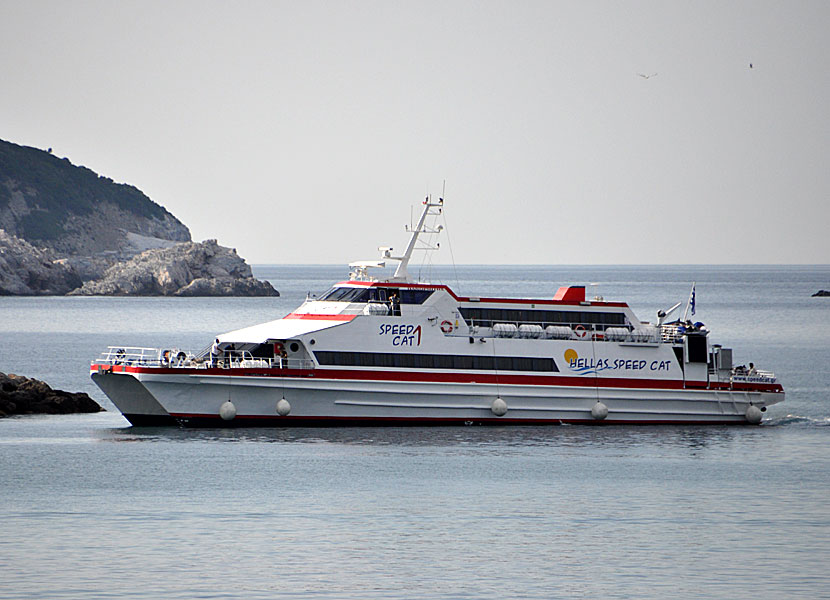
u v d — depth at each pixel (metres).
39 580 157.62
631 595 155.62
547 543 177.88
